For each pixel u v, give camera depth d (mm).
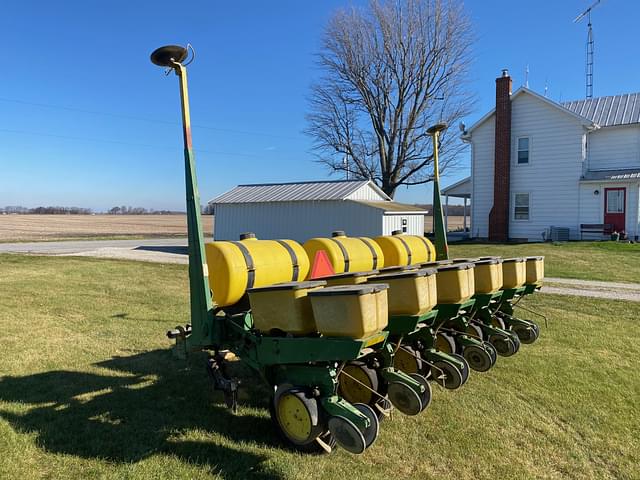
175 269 15320
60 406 4566
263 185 23219
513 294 5801
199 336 4227
